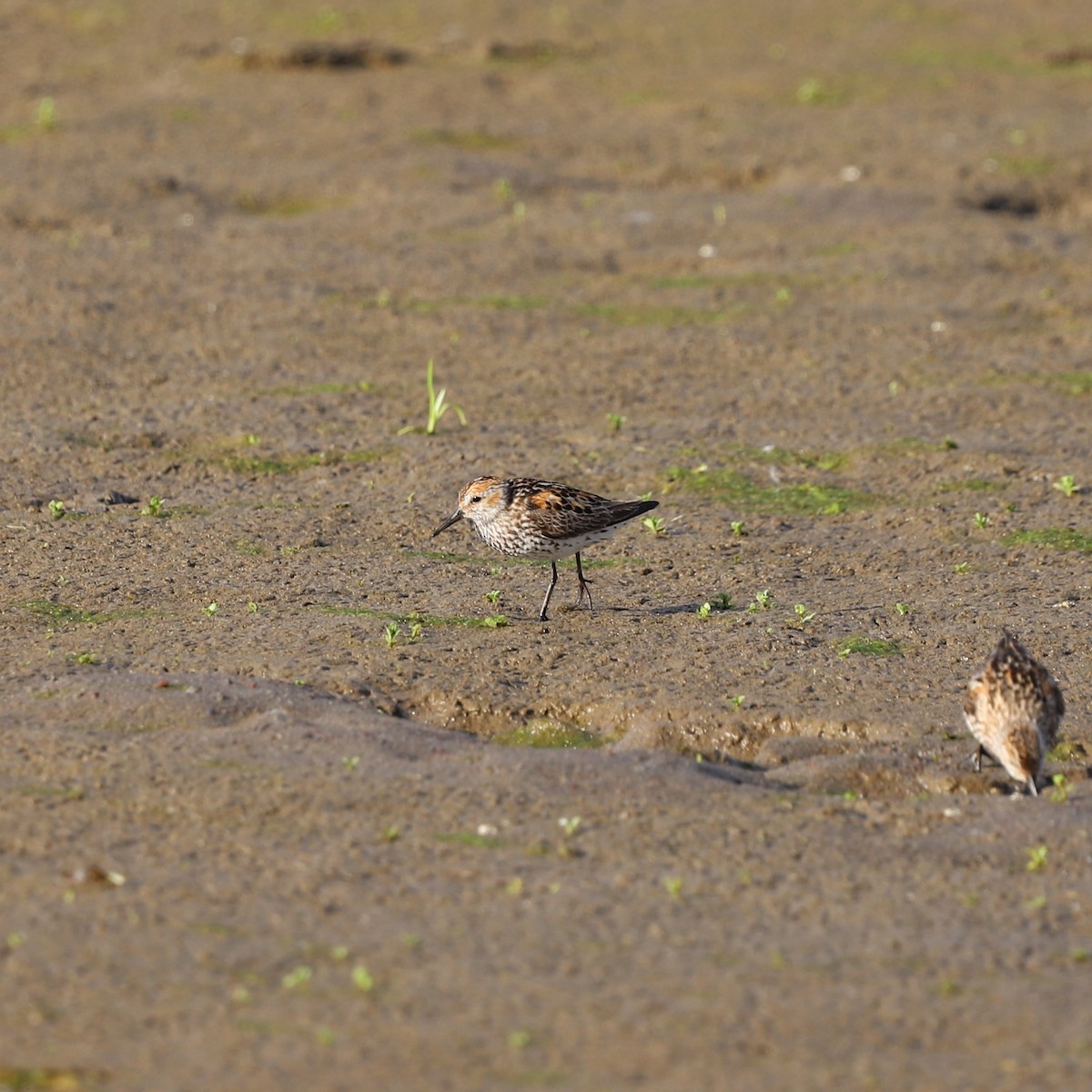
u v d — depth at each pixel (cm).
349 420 2041
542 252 2802
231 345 2333
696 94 3872
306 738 1135
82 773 1079
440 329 2417
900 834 1026
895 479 1828
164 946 868
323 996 823
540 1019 807
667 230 2916
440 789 1068
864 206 3005
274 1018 803
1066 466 1847
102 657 1295
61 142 3372
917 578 1535
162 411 2056
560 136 3509
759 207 3030
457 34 4362
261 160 3303
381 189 3134
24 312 2436
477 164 3281
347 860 968
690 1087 753
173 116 3591
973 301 2525
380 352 2322
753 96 3859
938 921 916
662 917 912
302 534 1644
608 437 1977
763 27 4575
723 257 2772
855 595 1488
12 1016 801
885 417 2048
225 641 1339
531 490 1386
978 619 1412
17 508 1708
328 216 3003
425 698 1245
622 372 2239
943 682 1274
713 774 1114
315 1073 759
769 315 2480
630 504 1423
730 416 2064
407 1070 762
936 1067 773
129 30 4388
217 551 1584
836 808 1061
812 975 854
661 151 3391
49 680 1238
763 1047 787
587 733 1213
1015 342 2347
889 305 2514
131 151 3322
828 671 1294
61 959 852
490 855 979
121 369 2225
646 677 1280
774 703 1229
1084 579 1514
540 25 4506
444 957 863
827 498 1769
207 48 4119
